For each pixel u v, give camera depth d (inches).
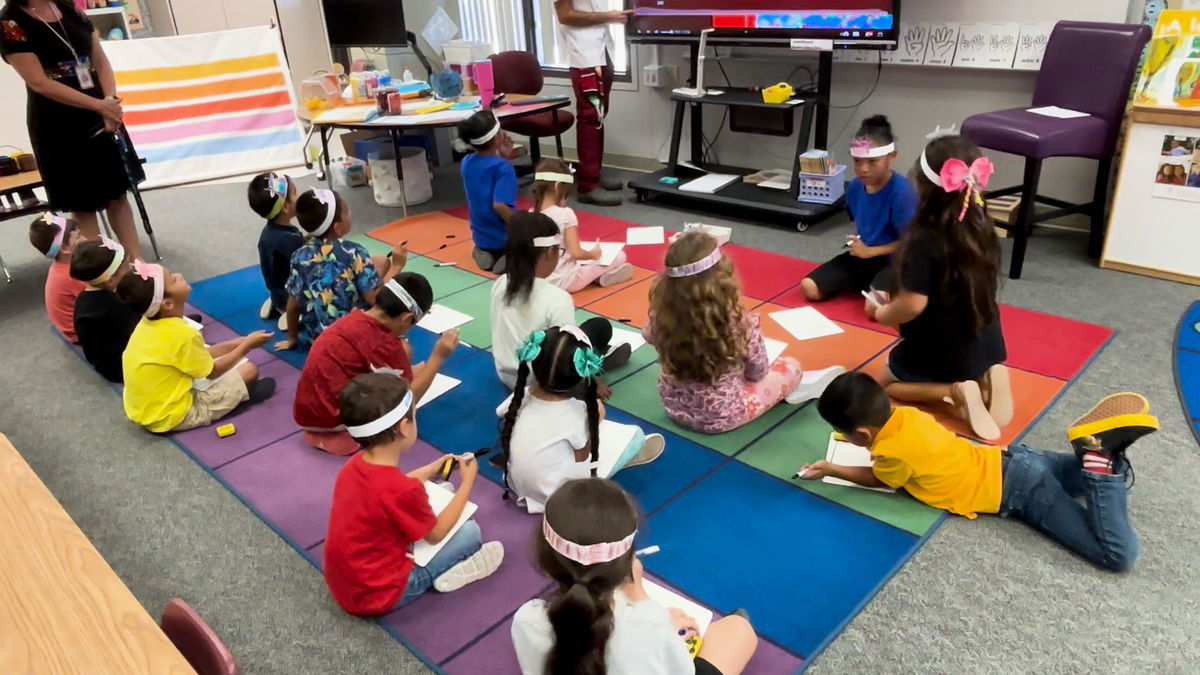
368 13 215.6
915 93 167.2
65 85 146.7
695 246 89.0
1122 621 70.6
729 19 176.1
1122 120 135.9
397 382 71.5
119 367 121.9
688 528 84.2
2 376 128.9
